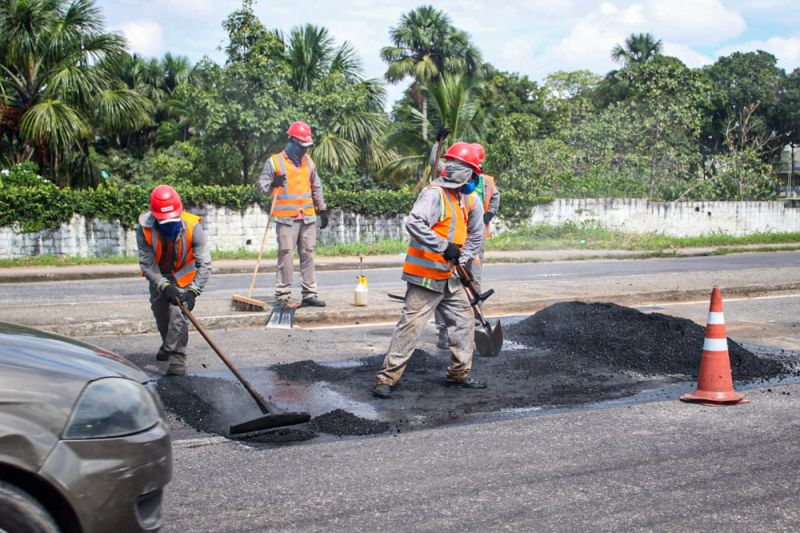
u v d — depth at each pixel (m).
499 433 5.25
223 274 16.66
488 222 7.99
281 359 7.38
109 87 21.48
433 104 28.28
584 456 4.77
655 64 30.62
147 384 3.18
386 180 28.36
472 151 6.05
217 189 20.09
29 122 19.73
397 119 42.50
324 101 24.08
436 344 8.14
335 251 20.73
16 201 17.61
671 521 3.81
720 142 54.62
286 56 25.95
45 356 2.94
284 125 22.97
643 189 29.48
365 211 22.62
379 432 5.27
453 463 4.64
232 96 23.25
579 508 3.96
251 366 7.06
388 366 6.15
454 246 5.99
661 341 7.73
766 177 33.00
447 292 6.26
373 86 27.81
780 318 10.16
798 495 4.16
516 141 29.48
